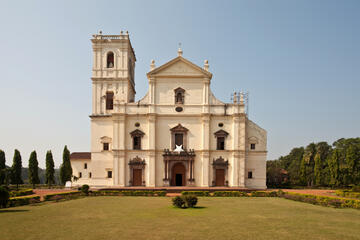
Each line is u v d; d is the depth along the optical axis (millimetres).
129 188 56281
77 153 82375
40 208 33469
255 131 62969
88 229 22297
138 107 62312
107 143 62625
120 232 21359
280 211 31750
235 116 61406
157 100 62219
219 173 61281
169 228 22641
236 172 60406
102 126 63031
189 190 54188
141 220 25797
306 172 90062
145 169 60844
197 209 32656
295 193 45906
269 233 21359
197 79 62625
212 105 62250
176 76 62281
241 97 62281
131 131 61812
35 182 69312
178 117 62031
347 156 79188
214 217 27484
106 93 64125
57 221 25438
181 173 62250
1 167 69875
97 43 64875
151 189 54469
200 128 61812
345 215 29562
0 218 26922
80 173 77562
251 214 29469
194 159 60812
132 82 71062
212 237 20062
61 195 43562
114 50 64875
